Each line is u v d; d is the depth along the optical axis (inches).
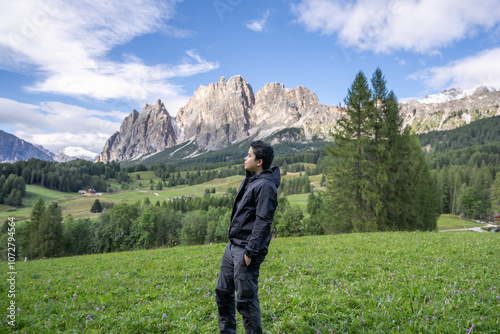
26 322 188.2
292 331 155.0
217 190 7642.7
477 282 216.4
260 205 125.2
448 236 538.0
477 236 530.3
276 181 132.8
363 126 1103.0
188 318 177.0
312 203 3134.8
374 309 166.7
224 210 3703.3
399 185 1070.4
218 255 434.3
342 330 147.9
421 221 1157.1
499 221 3496.6
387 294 195.8
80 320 188.5
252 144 139.6
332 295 201.5
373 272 269.7
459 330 137.3
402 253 359.9
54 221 2281.0
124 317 186.4
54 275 388.8
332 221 1166.3
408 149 1125.1
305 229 2974.9
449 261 297.4
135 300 232.1
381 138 1100.5
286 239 649.0
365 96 1114.7
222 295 135.2
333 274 268.7
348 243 483.2
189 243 3043.8
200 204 4554.6
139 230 2704.2
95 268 415.2
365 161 1079.0
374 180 1056.8
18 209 2546.8
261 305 190.5
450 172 4633.4
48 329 171.2
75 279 340.8
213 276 299.7
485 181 4539.9
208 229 3129.9
